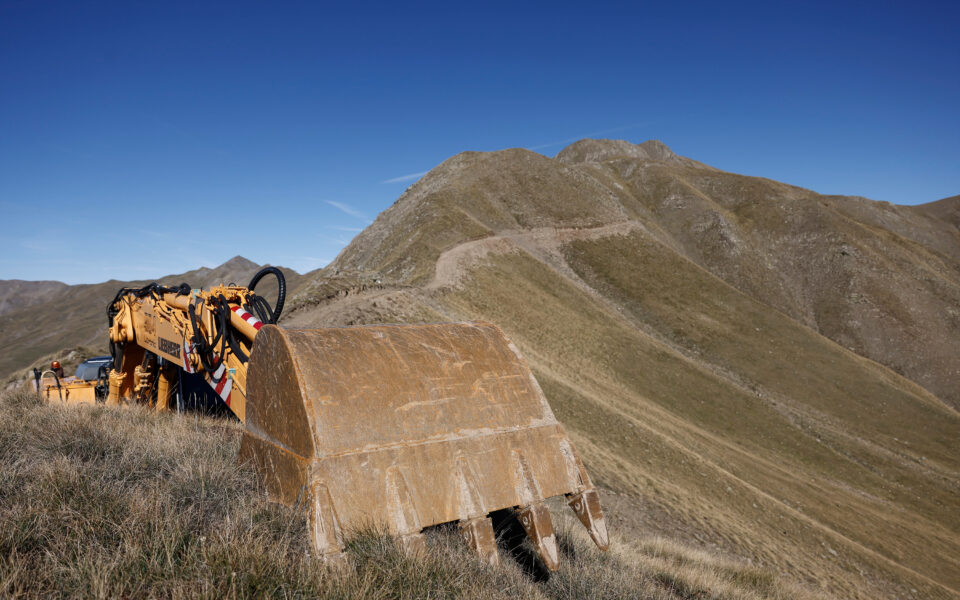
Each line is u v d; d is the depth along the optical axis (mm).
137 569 2309
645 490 20516
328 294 28141
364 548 2512
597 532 3162
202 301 4609
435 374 3236
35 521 2607
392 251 67562
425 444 2928
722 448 40875
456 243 67125
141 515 2738
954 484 49812
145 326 5770
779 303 112625
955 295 107875
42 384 7207
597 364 50531
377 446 2805
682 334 75562
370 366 3076
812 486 40219
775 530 26172
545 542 2941
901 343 98375
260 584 2236
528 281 63094
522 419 3348
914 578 26828
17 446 3734
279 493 2945
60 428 4113
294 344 2996
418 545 2635
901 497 44875
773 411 56344
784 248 127688
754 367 70062
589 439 27641
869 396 66938
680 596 4695
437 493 2852
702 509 21531
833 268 117000
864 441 56656
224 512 2982
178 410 5738
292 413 2904
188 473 3381
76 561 2330
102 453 3803
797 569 20438
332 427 2754
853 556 26453
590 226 99875
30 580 2195
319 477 2604
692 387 54438
